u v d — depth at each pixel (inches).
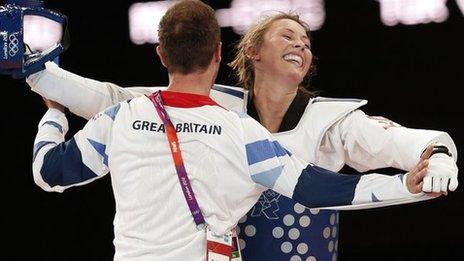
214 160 248.4
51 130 274.4
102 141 256.2
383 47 548.7
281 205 283.4
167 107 254.1
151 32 574.6
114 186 254.7
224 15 547.5
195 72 255.9
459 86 544.7
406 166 269.0
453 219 565.0
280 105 294.0
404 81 551.5
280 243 284.5
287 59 292.7
